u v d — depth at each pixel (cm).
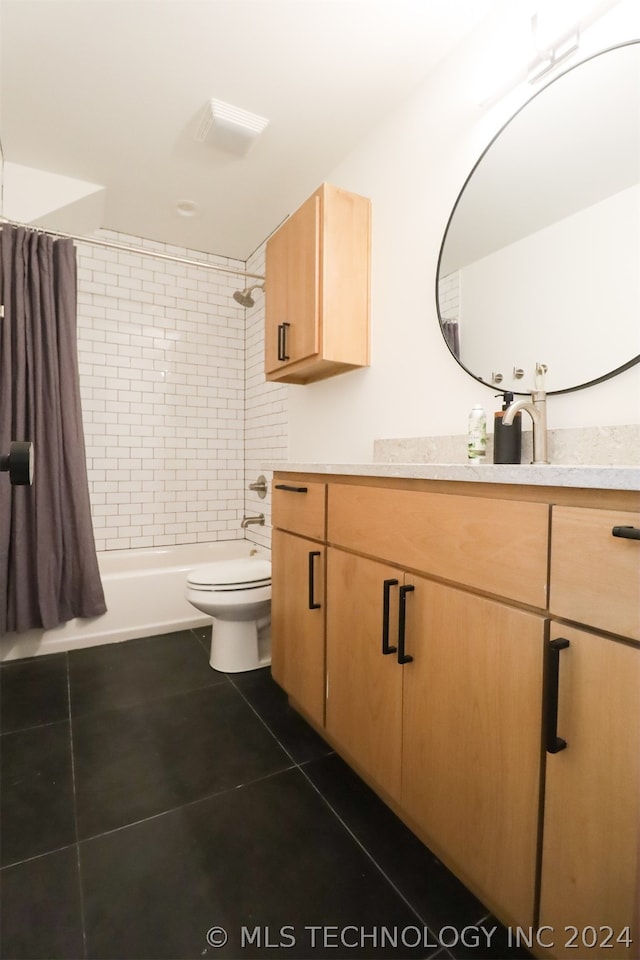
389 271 181
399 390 176
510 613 81
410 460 168
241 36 150
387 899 99
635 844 63
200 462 314
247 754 148
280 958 87
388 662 112
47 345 220
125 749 150
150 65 161
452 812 94
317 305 178
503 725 82
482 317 142
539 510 77
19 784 133
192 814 122
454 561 93
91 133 196
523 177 131
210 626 267
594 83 115
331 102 177
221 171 221
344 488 130
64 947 88
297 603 155
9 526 212
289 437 260
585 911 70
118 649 232
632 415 107
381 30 147
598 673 68
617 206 110
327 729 139
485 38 143
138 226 276
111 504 287
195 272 310
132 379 291
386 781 113
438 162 160
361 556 123
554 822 74
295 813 123
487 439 136
